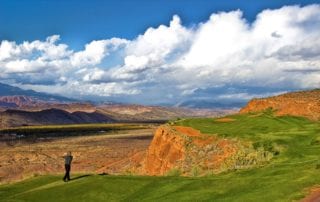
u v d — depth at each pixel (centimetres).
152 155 7856
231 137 5794
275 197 2506
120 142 18450
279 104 9275
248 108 10500
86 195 3147
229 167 4603
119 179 3516
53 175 3944
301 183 2752
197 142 6375
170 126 7706
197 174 5147
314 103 8400
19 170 11488
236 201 2538
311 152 4194
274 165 3603
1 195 3366
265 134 5581
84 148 16350
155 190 3131
